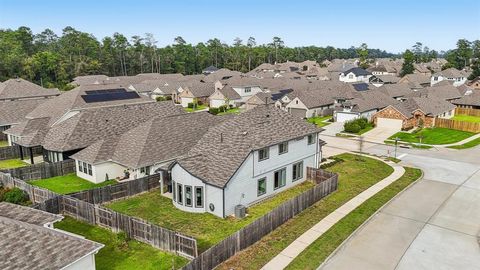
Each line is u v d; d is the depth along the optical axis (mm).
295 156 33250
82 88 58969
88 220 25750
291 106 73188
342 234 24219
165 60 166625
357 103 66750
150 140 35875
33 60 120500
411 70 147250
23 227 16031
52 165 36250
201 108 89125
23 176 34406
